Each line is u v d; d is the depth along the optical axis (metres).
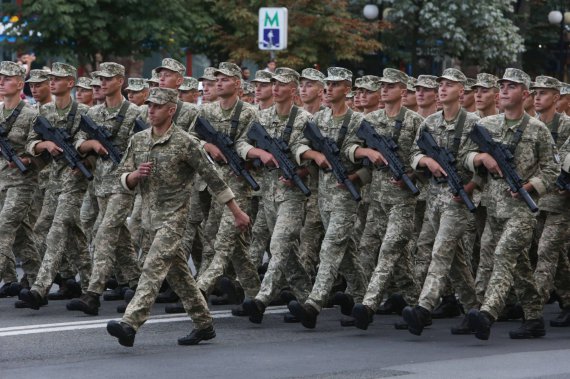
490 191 24.55
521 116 24.55
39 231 30.05
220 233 26.88
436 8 68.88
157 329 25.20
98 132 27.75
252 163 27.20
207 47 66.62
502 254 24.09
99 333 24.58
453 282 25.70
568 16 76.56
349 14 65.44
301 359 21.95
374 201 27.08
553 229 26.27
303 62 64.31
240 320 26.66
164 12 58.41
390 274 25.38
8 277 29.84
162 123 22.28
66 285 29.84
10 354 22.28
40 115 28.14
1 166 28.41
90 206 30.42
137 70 62.75
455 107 25.25
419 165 25.25
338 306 29.11
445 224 24.73
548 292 26.27
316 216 27.17
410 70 75.56
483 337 23.86
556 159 24.39
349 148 25.72
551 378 20.19
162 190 22.30
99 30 56.81
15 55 59.75
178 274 22.91
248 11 62.81
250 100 35.12
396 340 24.28
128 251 28.38
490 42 70.94
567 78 84.06
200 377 20.22
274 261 26.05
